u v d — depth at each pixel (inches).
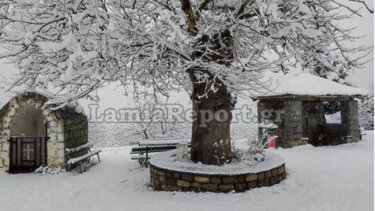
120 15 238.1
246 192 275.0
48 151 413.4
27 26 247.8
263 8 236.7
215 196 266.2
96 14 205.0
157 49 242.4
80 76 233.9
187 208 238.5
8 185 344.8
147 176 370.6
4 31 239.0
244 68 232.4
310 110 673.6
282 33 248.7
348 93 585.0
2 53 221.6
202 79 291.4
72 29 217.3
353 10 248.5
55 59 239.8
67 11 217.6
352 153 487.2
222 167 284.8
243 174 278.7
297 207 237.9
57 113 411.2
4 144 417.4
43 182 357.4
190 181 281.9
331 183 306.2
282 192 277.1
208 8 319.6
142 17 261.4
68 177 382.6
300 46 288.8
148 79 327.9
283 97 574.9
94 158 514.6
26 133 472.1
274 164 302.2
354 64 286.0
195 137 319.6
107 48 230.8
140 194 291.7
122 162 477.1
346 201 250.7
